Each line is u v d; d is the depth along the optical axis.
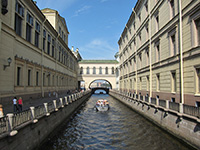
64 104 15.32
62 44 32.31
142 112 17.44
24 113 7.14
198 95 9.31
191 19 10.12
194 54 9.71
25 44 15.03
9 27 11.84
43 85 20.44
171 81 12.80
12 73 12.41
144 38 20.39
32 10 16.84
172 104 10.48
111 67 60.44
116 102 34.00
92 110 23.56
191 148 8.23
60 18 32.59
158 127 12.69
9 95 11.91
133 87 26.80
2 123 5.59
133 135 11.50
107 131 12.80
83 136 11.60
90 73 60.38
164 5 14.23
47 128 10.36
